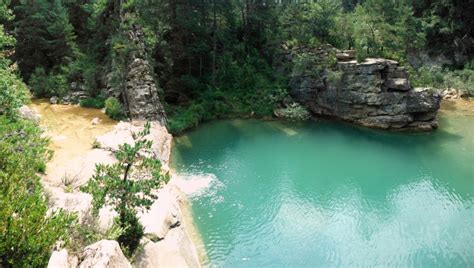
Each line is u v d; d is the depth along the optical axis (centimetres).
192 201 3011
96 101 4744
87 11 5256
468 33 7381
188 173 3500
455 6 7350
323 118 5309
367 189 3341
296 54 5503
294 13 5872
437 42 7550
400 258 2419
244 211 2909
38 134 2509
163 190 2802
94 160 3025
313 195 3209
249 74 5634
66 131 3816
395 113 4759
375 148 4266
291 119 5200
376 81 4738
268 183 3400
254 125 4978
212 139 4431
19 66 5194
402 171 3697
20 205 1252
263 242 2545
